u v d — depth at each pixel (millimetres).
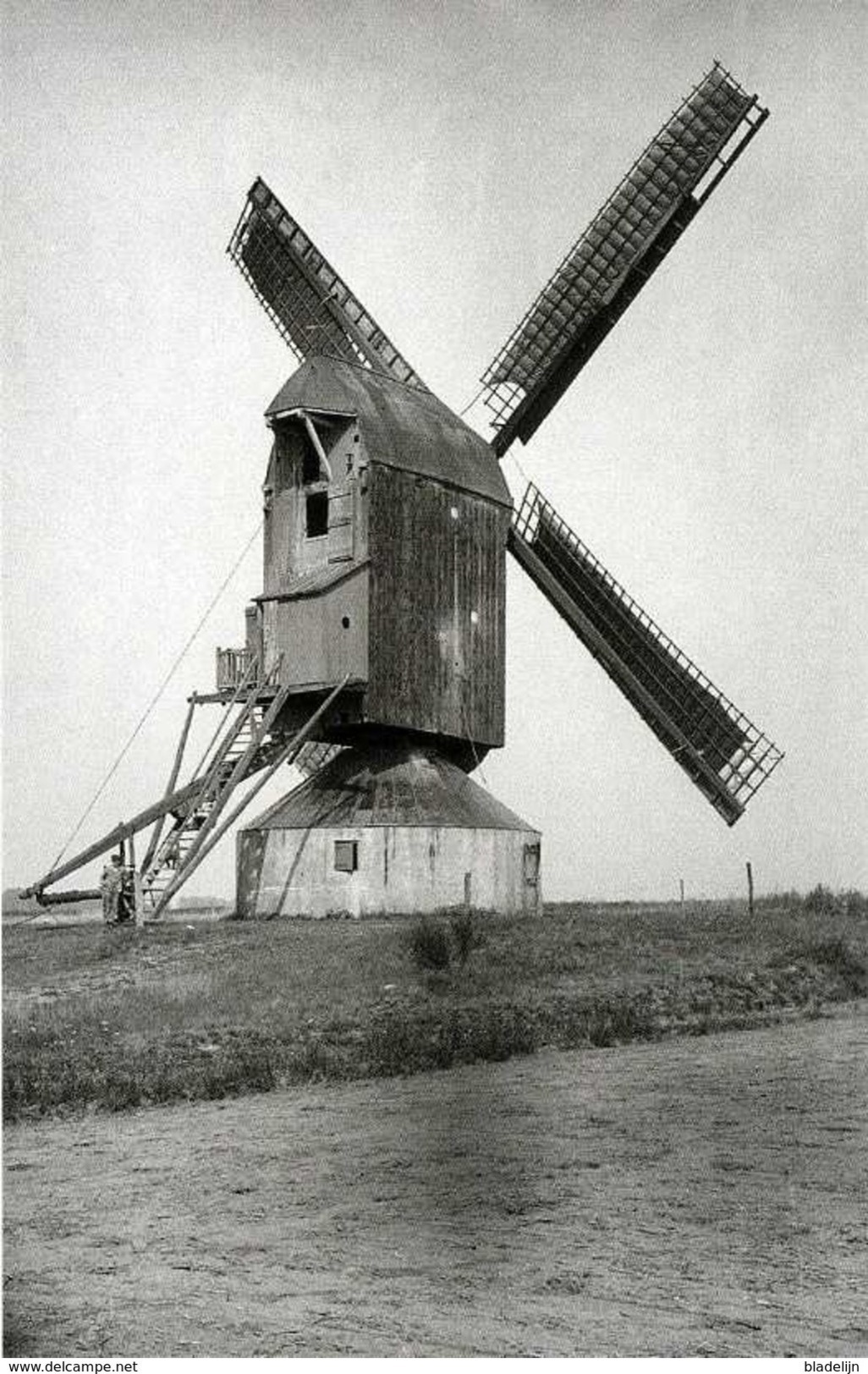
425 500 40375
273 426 40188
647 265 44656
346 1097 19641
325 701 38562
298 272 44906
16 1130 17734
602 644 45406
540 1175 15562
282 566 40500
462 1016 24766
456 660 41188
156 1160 16141
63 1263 12664
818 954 32062
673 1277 12289
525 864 41000
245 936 32875
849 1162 16234
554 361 45125
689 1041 24688
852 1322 11250
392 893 38312
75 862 37219
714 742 45250
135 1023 23781
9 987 27562
